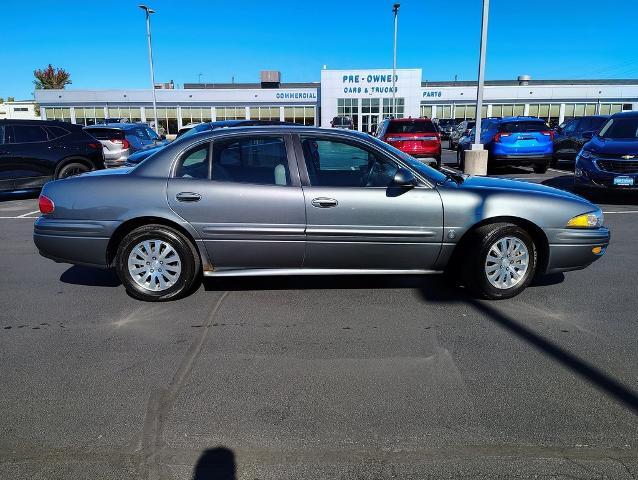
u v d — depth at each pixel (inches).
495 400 125.3
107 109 2149.4
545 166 604.7
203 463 103.5
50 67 2561.5
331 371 140.0
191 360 146.9
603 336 161.3
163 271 190.1
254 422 116.9
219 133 188.7
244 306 188.2
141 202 183.5
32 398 127.3
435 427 114.6
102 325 172.1
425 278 219.1
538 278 219.5
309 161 186.5
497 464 102.4
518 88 2075.5
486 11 547.2
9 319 177.9
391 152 188.9
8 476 100.1
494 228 185.3
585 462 102.7
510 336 161.8
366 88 1947.6
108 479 99.2
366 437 111.2
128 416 119.5
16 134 424.2
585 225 189.8
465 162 567.2
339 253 186.5
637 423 115.5
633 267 235.8
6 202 446.6
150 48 1569.9
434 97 2091.5
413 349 153.0
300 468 101.9
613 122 415.8
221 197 182.4
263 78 2279.8
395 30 1660.9
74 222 187.2
